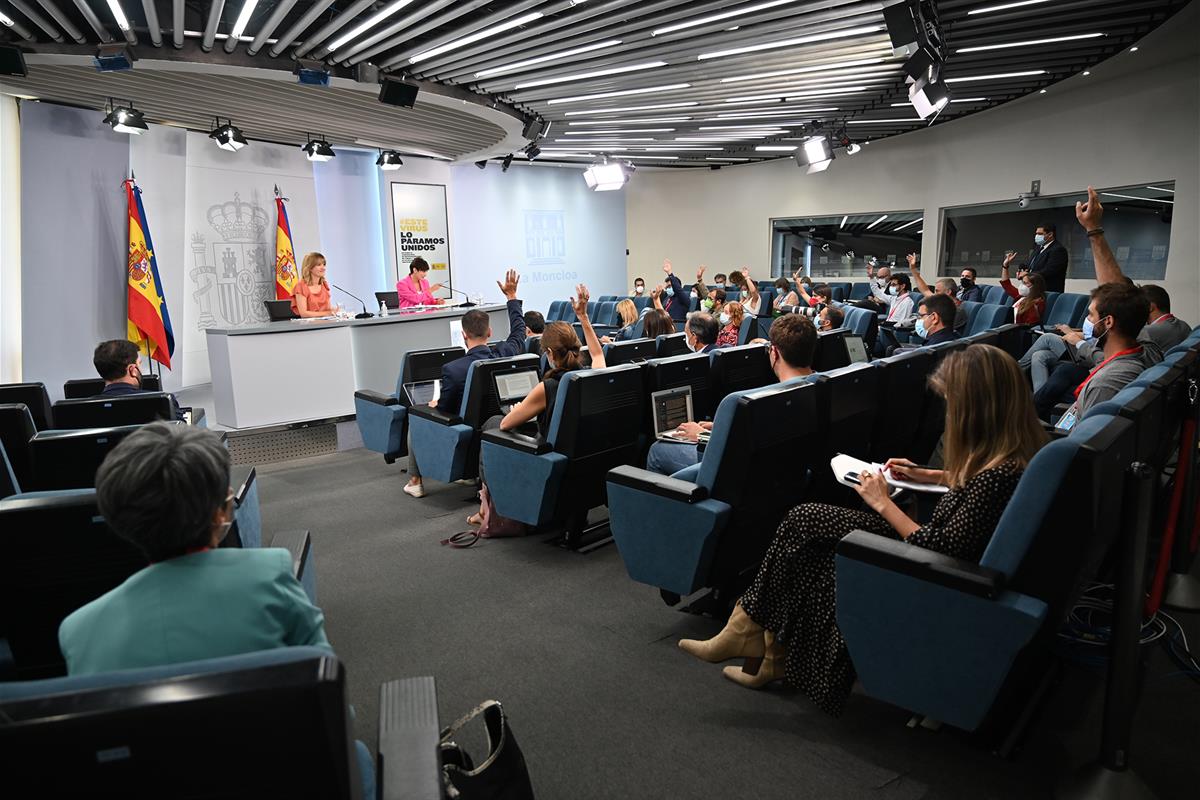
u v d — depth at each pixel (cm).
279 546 192
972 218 1071
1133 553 153
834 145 1023
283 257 830
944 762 179
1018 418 169
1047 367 478
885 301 991
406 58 591
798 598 195
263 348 536
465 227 1285
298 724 73
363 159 974
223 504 106
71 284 643
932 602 158
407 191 1023
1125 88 798
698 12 493
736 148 1154
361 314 652
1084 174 862
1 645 162
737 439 216
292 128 782
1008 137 975
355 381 598
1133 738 187
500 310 757
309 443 560
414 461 427
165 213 725
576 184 1445
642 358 436
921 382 326
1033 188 933
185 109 678
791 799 168
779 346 269
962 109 912
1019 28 580
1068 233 923
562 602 277
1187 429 240
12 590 154
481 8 517
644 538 239
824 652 189
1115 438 149
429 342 652
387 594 291
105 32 488
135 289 659
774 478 235
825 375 250
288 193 862
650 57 603
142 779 72
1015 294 793
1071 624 242
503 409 376
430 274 1065
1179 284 747
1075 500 143
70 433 227
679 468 299
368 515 397
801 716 200
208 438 106
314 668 74
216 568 100
